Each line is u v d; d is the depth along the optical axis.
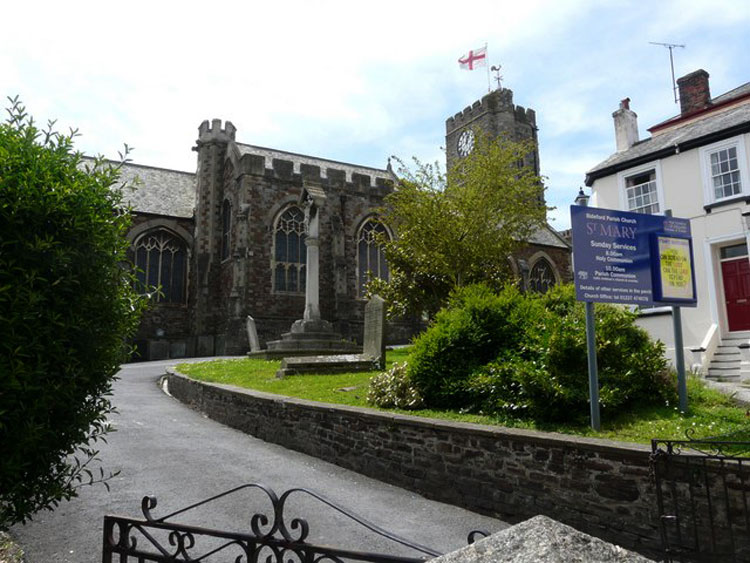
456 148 54.62
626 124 19.70
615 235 8.02
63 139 4.39
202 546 5.25
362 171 41.03
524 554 2.25
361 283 35.72
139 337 32.69
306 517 6.17
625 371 7.98
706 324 14.92
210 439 10.08
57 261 4.00
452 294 10.52
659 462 5.24
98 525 5.71
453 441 7.19
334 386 11.99
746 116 14.73
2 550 4.02
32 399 3.88
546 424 7.43
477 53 52.59
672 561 4.93
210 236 34.47
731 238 14.63
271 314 32.41
